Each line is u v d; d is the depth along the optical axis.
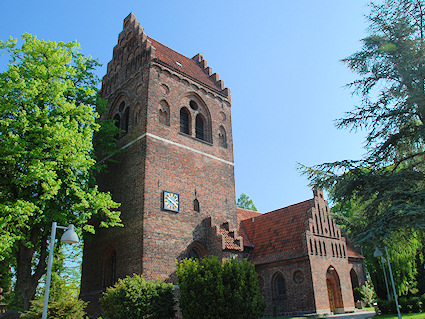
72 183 23.81
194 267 21.70
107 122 30.47
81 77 28.97
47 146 22.52
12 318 23.53
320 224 33.47
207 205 31.48
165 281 26.30
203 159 32.84
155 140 29.62
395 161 20.56
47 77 24.25
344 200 20.09
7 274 27.16
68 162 23.12
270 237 34.94
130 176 29.34
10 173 22.77
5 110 22.42
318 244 32.00
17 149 21.48
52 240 14.69
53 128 22.20
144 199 27.22
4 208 20.02
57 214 22.97
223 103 37.41
